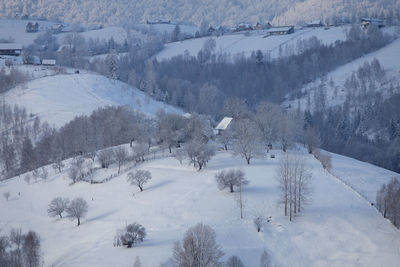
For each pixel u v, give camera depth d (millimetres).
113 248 82625
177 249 67188
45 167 162250
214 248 66562
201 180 120688
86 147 168000
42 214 120062
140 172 121312
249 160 134750
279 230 88125
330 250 81062
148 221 97750
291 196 93312
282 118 154250
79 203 107438
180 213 99250
